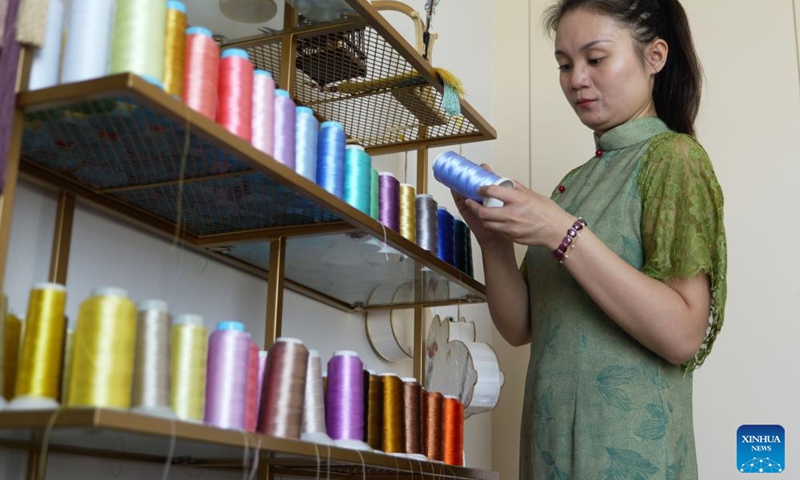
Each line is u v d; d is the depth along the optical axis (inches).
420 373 77.6
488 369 76.9
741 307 103.0
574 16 57.9
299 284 71.1
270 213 53.9
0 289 35.7
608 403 51.9
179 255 58.2
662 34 59.1
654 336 49.7
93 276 50.4
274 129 47.4
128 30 38.2
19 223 45.6
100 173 46.3
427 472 56.7
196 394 38.8
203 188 48.7
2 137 35.5
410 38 99.5
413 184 94.7
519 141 121.4
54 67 38.6
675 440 51.9
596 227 55.1
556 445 53.6
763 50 110.1
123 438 38.9
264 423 43.6
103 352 34.2
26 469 44.4
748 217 105.3
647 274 51.3
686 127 60.4
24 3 36.8
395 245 58.0
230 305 63.3
